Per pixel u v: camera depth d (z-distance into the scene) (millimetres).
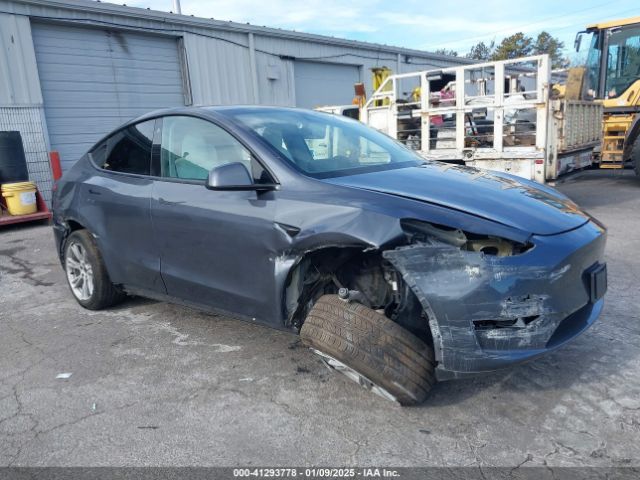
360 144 3846
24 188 9148
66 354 3729
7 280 5793
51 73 11602
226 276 3334
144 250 3865
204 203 3393
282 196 3045
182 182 3633
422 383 2648
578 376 3158
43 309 4727
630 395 2938
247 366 3441
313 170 3215
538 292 2572
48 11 11148
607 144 11117
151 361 3564
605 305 4262
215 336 3945
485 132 8391
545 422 2717
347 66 19062
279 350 3666
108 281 4430
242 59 15188
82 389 3219
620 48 10922
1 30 10500
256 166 3258
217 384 3223
